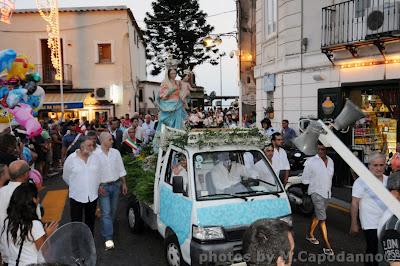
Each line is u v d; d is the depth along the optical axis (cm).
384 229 365
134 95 2792
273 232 212
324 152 664
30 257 375
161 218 628
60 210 960
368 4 1073
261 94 1622
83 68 2569
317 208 668
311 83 1266
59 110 2386
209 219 514
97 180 666
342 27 1148
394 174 421
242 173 594
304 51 1281
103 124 1931
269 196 564
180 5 4191
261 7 1602
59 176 1459
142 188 700
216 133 598
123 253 678
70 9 2506
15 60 794
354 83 1116
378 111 1123
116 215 914
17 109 762
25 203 377
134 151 1039
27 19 2520
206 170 575
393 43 1006
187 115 909
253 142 611
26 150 794
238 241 509
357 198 511
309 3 1256
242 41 1906
